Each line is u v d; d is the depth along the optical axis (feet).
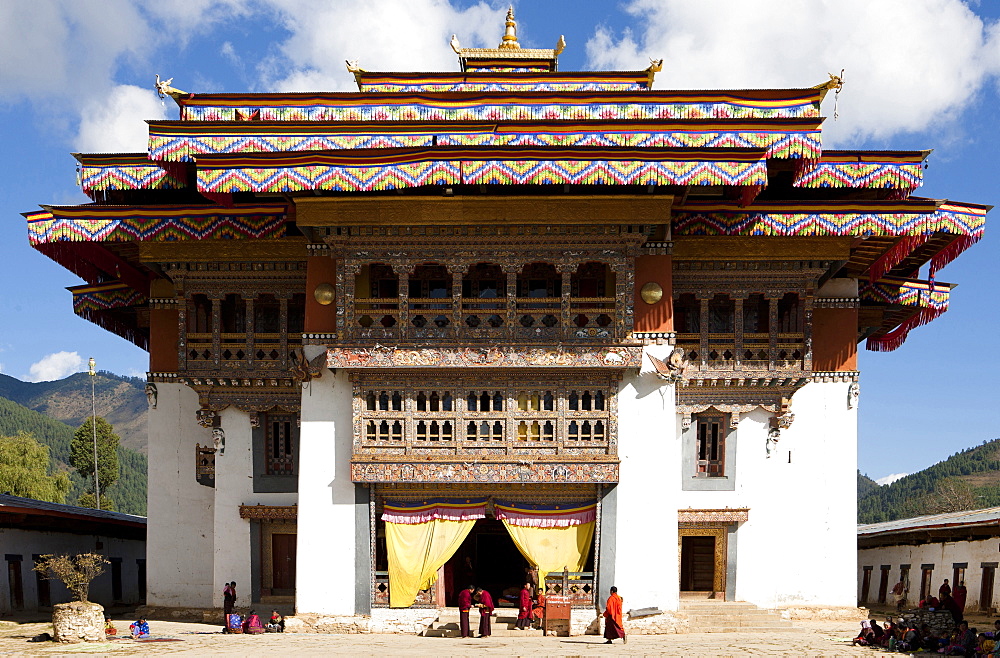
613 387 81.41
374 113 88.74
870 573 131.34
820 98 85.92
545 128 80.89
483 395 82.12
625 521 80.94
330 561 81.71
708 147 77.51
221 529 89.86
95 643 76.64
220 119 86.28
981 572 97.60
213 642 76.13
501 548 100.48
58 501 189.06
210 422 90.74
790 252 87.81
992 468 465.88
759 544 89.92
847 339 92.73
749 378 89.04
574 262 80.69
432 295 87.30
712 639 77.92
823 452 91.20
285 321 90.33
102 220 85.92
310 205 80.48
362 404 81.87
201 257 89.30
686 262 88.74
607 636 75.92
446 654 68.18
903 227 84.38
